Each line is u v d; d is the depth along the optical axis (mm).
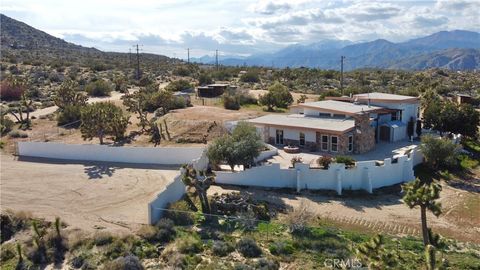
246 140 37938
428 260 19000
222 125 50156
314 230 28266
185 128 50188
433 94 77812
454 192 38938
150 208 28391
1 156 44750
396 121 52156
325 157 39312
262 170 37062
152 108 64750
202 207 31312
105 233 26281
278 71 140000
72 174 38969
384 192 37656
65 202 32344
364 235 28547
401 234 29609
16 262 23938
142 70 140375
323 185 37156
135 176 38281
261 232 27656
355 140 44531
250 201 32281
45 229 27469
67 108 59406
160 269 22984
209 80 109188
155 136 49375
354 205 34469
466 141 53906
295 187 37125
